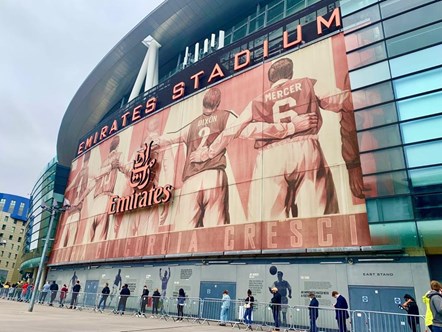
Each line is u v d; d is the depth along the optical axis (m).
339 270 19.11
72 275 38.16
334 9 25.30
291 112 24.28
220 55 32.28
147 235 30.31
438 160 16.48
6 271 109.06
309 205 21.16
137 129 37.50
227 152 27.08
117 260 31.95
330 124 22.08
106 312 24.41
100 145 43.19
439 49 18.00
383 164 17.98
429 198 16.38
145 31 42.81
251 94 27.41
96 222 37.56
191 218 27.36
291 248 20.86
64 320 15.48
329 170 21.11
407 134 17.69
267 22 35.50
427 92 17.69
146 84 40.47
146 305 22.81
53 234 47.78
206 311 21.05
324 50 24.33
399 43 19.41
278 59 26.84
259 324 19.14
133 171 34.66
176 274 26.78
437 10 18.75
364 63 20.41
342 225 19.47
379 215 17.56
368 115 19.25
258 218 23.16
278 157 23.75
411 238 16.59
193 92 32.81
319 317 17.84
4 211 114.56
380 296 17.34
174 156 31.56
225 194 25.81
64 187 56.69
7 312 18.56
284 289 20.64
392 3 20.45
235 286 22.91
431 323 8.71
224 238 24.45
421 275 16.59
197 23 41.00
